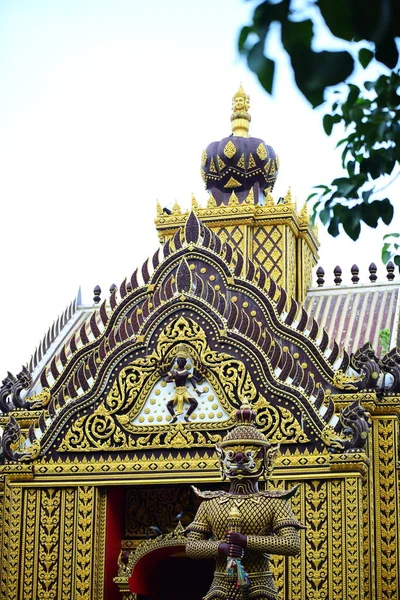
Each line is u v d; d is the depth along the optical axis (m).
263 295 21.88
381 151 9.88
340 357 21.88
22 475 20.47
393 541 20.52
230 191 28.06
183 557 22.03
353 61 7.12
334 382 21.09
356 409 19.47
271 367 19.97
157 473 19.94
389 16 6.80
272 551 15.50
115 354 20.67
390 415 21.08
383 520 20.62
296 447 19.55
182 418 20.16
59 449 20.53
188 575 22.06
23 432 21.86
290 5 6.89
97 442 20.38
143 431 20.20
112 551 20.70
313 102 7.22
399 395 21.02
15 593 20.14
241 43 7.07
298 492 19.31
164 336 20.56
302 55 7.04
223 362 20.20
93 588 19.94
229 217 27.09
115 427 20.36
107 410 20.48
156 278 22.16
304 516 19.22
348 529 18.97
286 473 19.36
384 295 27.25
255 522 15.88
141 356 20.64
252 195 27.17
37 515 20.41
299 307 22.70
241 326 20.52
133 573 20.61
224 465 16.45
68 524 20.25
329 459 19.23
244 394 19.94
